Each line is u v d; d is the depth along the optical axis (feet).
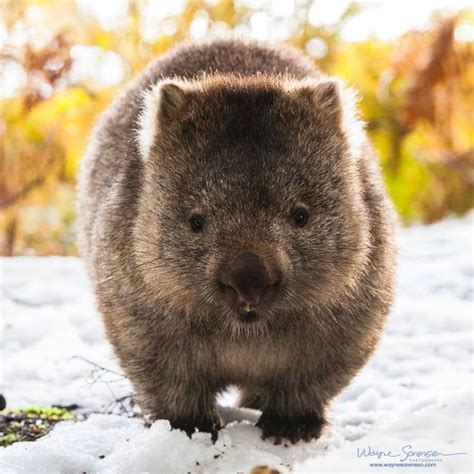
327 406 30.81
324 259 27.20
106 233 29.96
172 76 35.83
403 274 51.52
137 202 28.68
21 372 35.96
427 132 74.54
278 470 25.63
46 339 39.86
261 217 26.05
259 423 30.60
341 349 29.32
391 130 74.33
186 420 29.89
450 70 72.38
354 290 28.63
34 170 69.92
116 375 35.12
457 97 73.26
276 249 25.81
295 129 27.66
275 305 26.81
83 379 35.14
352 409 32.53
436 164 77.25
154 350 28.84
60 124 69.51
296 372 29.58
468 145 75.25
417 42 73.41
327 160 27.66
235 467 26.03
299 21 77.05
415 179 76.79
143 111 31.45
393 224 32.40
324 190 27.30
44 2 68.64
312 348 28.96
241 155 26.63
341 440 28.73
